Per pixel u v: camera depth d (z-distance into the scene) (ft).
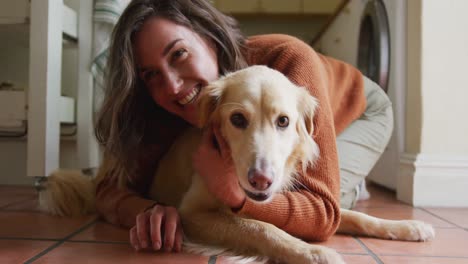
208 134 4.98
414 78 8.45
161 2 5.48
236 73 5.02
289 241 4.20
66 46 8.94
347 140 7.09
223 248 4.50
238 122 4.54
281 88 4.69
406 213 7.30
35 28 7.08
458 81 8.12
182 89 5.30
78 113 8.54
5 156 9.61
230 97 4.73
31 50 7.13
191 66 5.25
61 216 6.44
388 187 10.31
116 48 5.55
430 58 8.11
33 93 7.18
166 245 4.47
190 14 5.56
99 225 5.83
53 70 7.32
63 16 7.77
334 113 6.66
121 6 8.44
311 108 4.99
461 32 8.05
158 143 6.54
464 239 5.35
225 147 4.78
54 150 7.45
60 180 6.56
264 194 4.20
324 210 4.69
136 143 5.96
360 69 13.02
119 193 6.09
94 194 6.71
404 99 9.01
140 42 5.35
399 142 9.11
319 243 4.97
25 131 8.03
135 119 5.92
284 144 4.55
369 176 12.26
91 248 4.62
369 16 12.19
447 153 8.18
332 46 19.69
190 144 6.10
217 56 5.83
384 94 8.05
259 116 4.48
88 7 8.28
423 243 5.11
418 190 8.11
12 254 4.34
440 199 8.09
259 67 5.05
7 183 9.65
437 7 8.07
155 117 6.36
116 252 4.47
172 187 6.42
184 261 4.19
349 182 6.99
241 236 4.42
